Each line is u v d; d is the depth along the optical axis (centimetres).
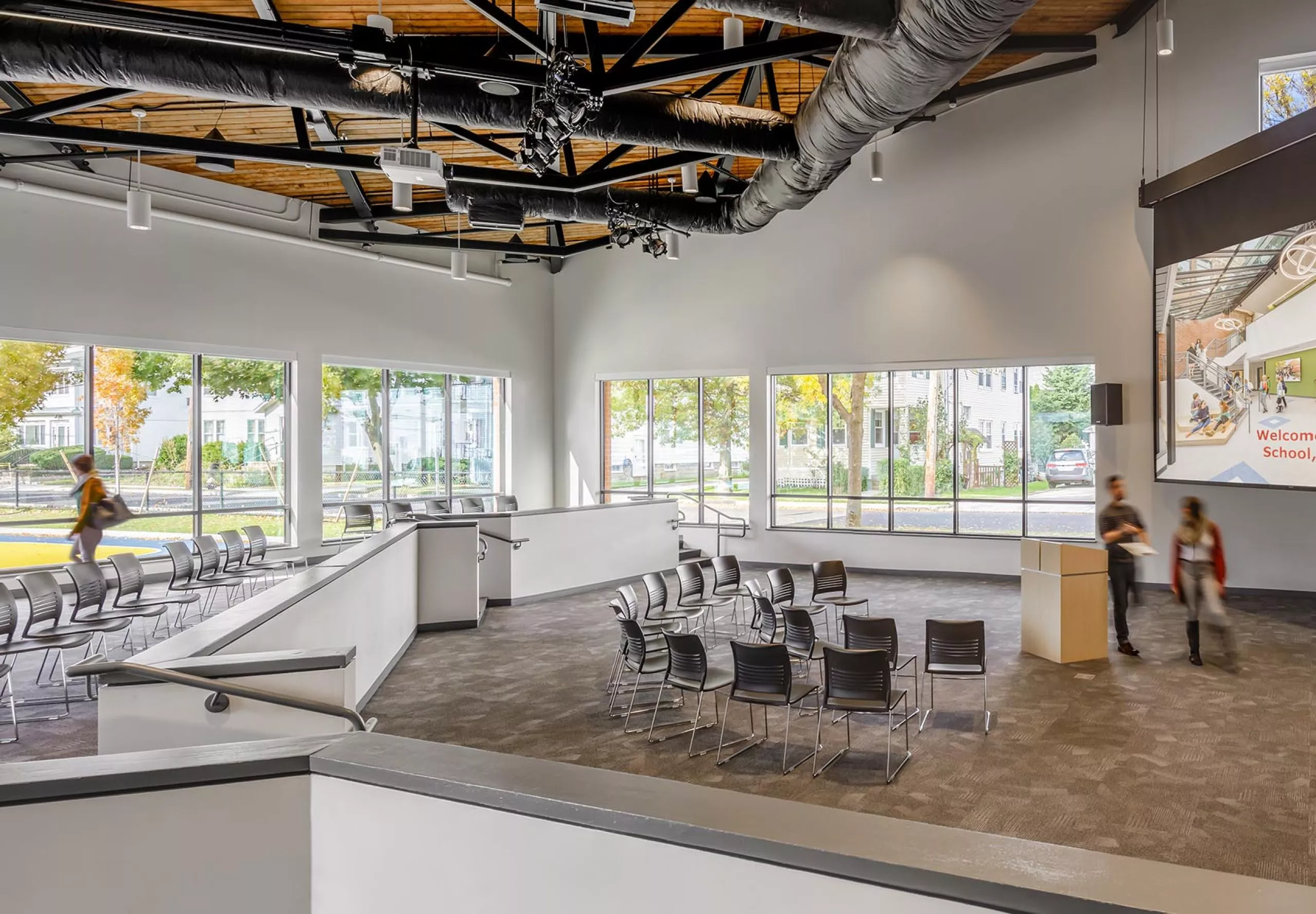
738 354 1472
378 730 637
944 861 164
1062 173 1205
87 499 921
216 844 227
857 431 1376
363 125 990
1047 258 1220
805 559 1414
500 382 1636
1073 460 1222
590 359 1638
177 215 1146
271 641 493
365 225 1395
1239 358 952
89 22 520
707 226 1056
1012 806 490
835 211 1384
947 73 537
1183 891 151
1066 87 1199
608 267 1614
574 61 588
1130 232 1159
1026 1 451
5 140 1000
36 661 789
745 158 1273
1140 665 791
